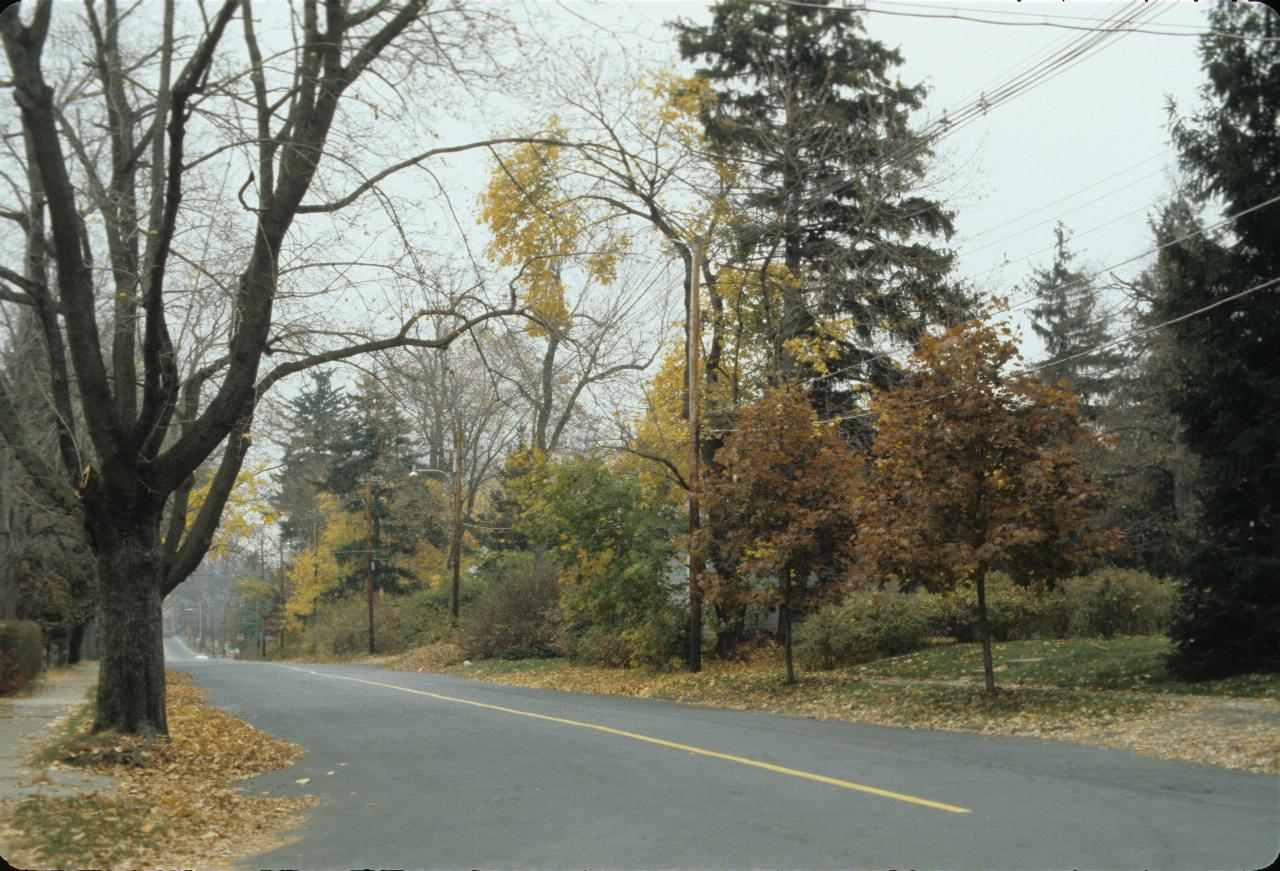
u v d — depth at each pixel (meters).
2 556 25.19
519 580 37.31
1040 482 15.16
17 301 12.59
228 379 12.58
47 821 7.93
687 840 7.45
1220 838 7.04
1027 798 8.55
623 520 27.03
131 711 12.34
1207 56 17.06
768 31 30.09
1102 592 23.39
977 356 15.96
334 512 62.75
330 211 13.08
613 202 25.44
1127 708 13.90
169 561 13.96
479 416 43.75
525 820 8.36
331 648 57.69
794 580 20.66
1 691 21.11
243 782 10.89
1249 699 13.94
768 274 29.59
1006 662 20.12
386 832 8.15
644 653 26.66
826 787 9.32
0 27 10.53
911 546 15.78
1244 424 16.23
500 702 19.98
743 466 20.28
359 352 13.72
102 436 11.86
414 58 11.94
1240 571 15.47
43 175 10.92
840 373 30.42
